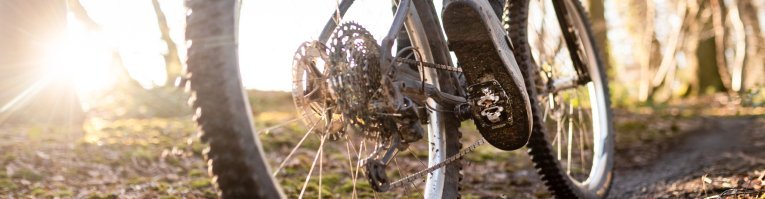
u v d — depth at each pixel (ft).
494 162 17.66
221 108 5.41
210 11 5.60
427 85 8.02
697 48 69.51
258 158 5.50
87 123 24.72
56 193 13.16
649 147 22.11
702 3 66.18
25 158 16.10
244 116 5.48
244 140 5.42
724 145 21.74
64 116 22.68
